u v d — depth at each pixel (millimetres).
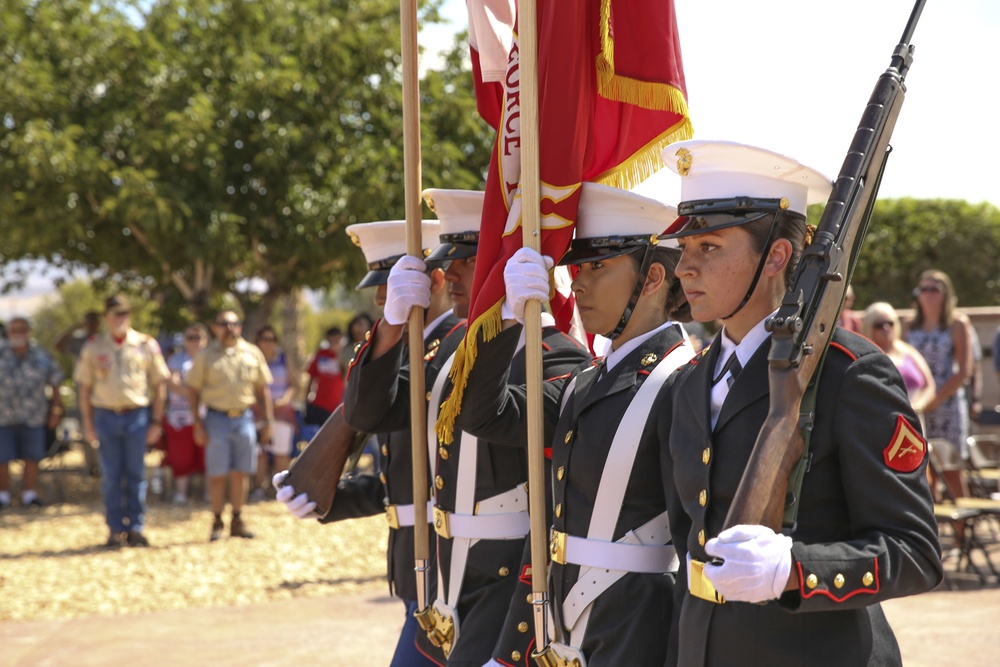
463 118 21609
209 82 21328
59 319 42438
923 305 13039
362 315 19547
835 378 3414
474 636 5344
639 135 5207
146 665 9805
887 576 3174
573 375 5086
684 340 4691
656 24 4902
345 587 12961
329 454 5910
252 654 10109
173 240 20094
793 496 3291
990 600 10922
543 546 4527
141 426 15469
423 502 5289
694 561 3617
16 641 10789
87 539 15922
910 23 3717
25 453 18875
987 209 37812
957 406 13047
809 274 3352
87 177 19281
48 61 20719
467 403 4887
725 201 3691
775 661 3438
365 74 22281
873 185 3574
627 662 4328
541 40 4887
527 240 4539
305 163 21000
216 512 15672
